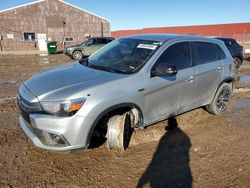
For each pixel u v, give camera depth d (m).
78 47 19.48
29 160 3.64
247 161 3.75
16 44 31.25
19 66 14.94
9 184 3.12
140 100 3.75
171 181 3.26
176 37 4.57
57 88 3.33
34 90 3.40
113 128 3.65
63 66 4.44
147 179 3.29
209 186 3.18
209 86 5.08
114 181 3.23
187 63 4.55
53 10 32.16
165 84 4.07
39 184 3.14
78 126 3.17
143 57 4.04
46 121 3.14
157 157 3.80
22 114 3.51
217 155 3.91
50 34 32.56
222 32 47.75
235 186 3.18
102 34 35.62
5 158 3.67
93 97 3.25
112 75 3.69
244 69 13.25
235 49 12.70
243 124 5.19
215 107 5.46
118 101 3.45
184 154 3.92
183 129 4.81
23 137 4.36
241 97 7.28
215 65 5.12
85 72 3.88
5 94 7.45
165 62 4.15
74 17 33.47
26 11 30.88
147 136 4.41
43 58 21.25
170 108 4.34
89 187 3.10
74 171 3.41
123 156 3.79
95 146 4.03
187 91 4.55
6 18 30.11
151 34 4.93
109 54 4.51
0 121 5.09
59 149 3.22
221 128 4.95
